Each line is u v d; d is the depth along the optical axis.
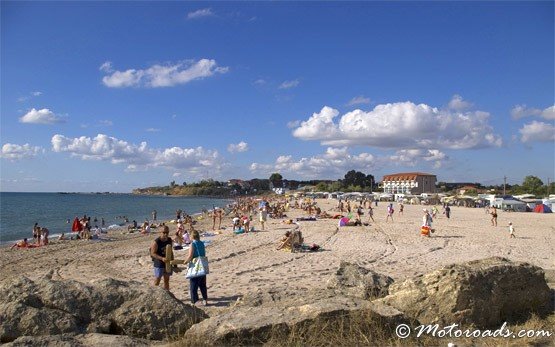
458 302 6.87
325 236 27.44
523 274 7.68
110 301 6.89
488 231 32.38
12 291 6.85
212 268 15.93
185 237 25.41
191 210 95.25
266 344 5.93
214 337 5.99
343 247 21.75
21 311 6.42
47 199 164.75
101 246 26.89
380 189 193.62
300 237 20.83
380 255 18.75
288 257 18.44
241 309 6.79
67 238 33.66
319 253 19.56
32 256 22.77
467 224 40.06
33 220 58.50
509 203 73.44
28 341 5.80
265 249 21.36
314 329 6.09
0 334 6.22
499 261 8.07
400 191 173.00
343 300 6.90
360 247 21.73
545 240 26.20
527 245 23.34
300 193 181.62
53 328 6.33
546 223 43.19
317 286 12.23
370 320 6.27
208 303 10.45
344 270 9.38
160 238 10.98
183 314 6.81
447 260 17.31
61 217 64.75
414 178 167.00
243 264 16.75
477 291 7.05
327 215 49.19
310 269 15.30
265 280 13.30
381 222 41.47
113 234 36.56
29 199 161.38
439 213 62.38
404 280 7.87
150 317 6.73
